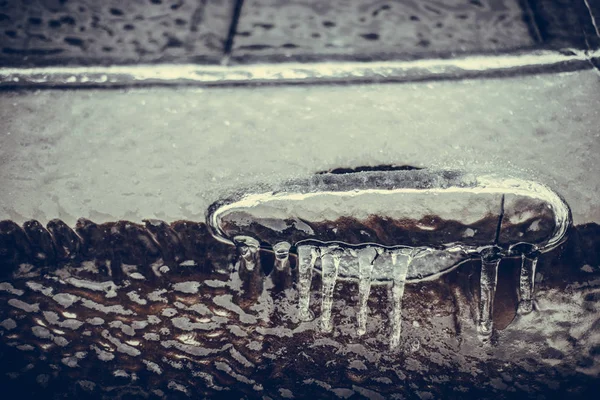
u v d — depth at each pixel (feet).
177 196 3.11
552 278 3.11
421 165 3.11
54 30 3.32
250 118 3.17
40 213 3.12
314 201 3.09
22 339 3.23
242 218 3.10
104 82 3.22
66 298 3.18
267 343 3.18
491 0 3.36
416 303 3.14
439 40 3.28
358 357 3.19
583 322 3.14
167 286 3.15
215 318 3.17
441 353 3.17
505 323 3.14
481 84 3.20
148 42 3.29
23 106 3.20
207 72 3.23
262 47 3.27
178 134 3.15
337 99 3.19
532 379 3.18
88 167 3.13
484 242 3.10
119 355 3.22
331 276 3.11
